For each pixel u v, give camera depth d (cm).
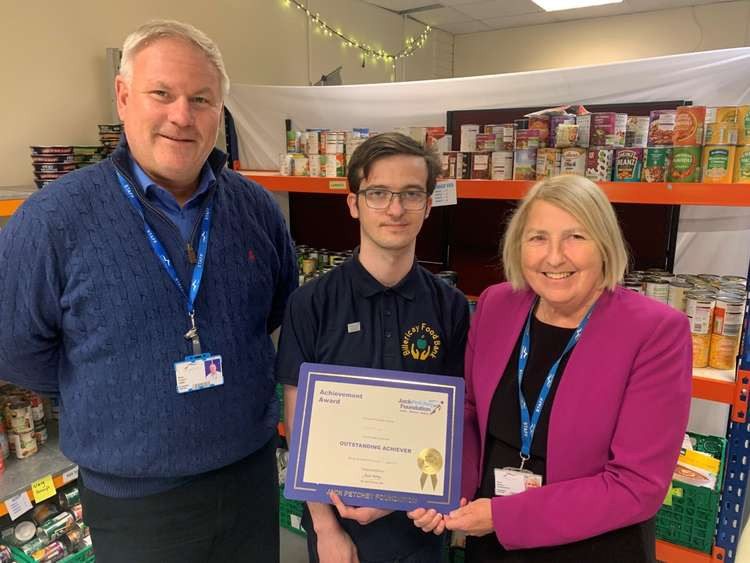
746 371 158
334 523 141
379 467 128
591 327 119
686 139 162
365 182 129
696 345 175
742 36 605
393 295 139
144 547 139
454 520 121
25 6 289
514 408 127
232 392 141
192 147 129
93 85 326
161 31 124
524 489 121
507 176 199
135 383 129
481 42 761
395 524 144
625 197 172
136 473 132
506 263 133
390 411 129
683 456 192
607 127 177
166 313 131
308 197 325
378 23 616
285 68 489
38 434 227
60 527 221
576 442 115
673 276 198
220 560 151
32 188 269
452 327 145
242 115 337
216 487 145
